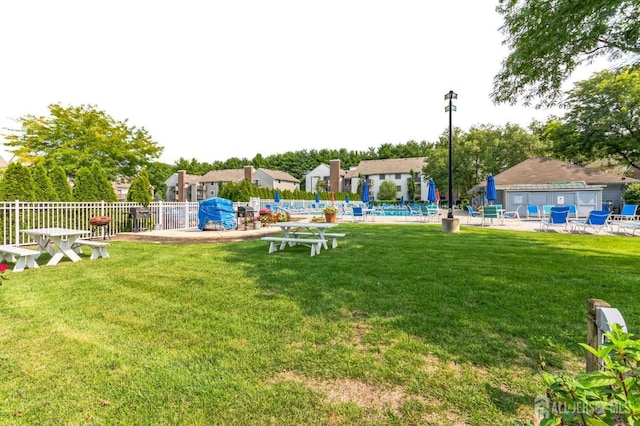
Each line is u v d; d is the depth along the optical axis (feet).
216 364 8.34
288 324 10.73
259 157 242.99
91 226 33.73
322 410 6.56
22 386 7.47
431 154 137.49
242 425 6.19
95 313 11.94
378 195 167.22
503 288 14.15
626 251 23.76
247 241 31.76
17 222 27.50
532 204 74.69
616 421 5.57
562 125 72.38
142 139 79.71
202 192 188.14
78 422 6.33
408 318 11.00
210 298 13.47
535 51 20.92
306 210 88.69
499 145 105.50
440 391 7.08
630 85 61.26
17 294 14.20
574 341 9.16
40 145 68.33
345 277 16.33
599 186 70.13
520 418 6.13
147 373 7.97
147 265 19.94
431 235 34.81
